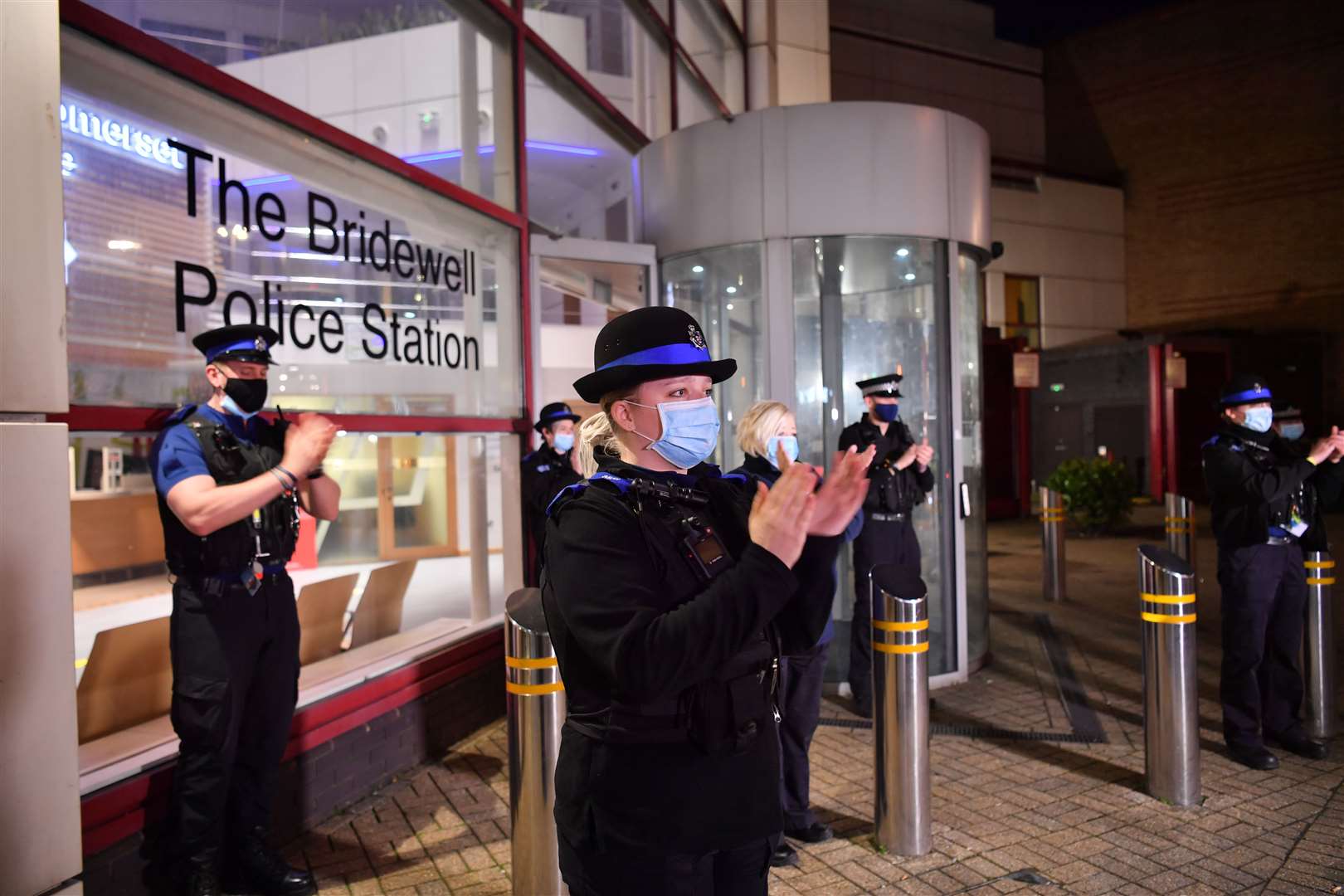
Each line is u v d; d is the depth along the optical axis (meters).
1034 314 23.45
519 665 2.99
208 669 3.07
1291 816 3.85
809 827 3.68
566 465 5.24
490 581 6.11
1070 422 21.02
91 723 3.53
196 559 3.08
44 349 1.75
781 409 3.58
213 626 3.09
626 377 1.64
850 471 1.50
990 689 5.90
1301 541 4.76
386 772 4.35
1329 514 16.22
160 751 3.36
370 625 5.25
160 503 3.10
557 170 10.98
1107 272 24.28
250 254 3.98
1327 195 21.66
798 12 11.24
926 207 5.89
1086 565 11.39
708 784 1.59
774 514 1.44
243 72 9.74
